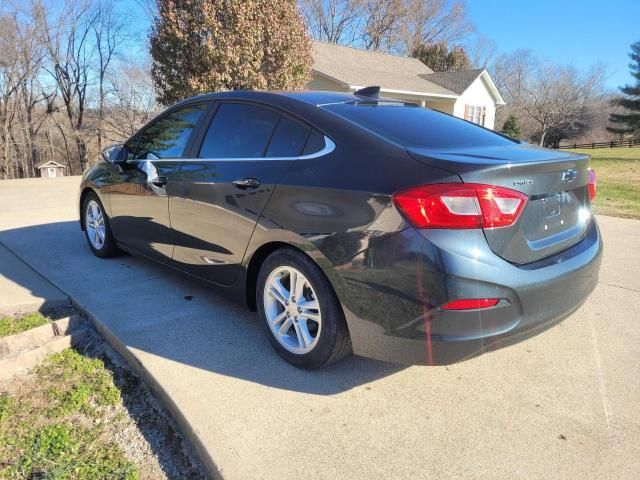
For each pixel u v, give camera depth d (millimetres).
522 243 2221
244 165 2879
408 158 2236
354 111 2799
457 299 2047
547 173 2346
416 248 2084
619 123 45938
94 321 3229
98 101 29531
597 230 2910
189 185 3199
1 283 3877
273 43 11414
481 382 2621
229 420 2236
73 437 2223
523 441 2158
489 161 2150
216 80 10930
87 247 5027
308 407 2363
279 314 2797
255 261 2885
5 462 2055
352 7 38875
